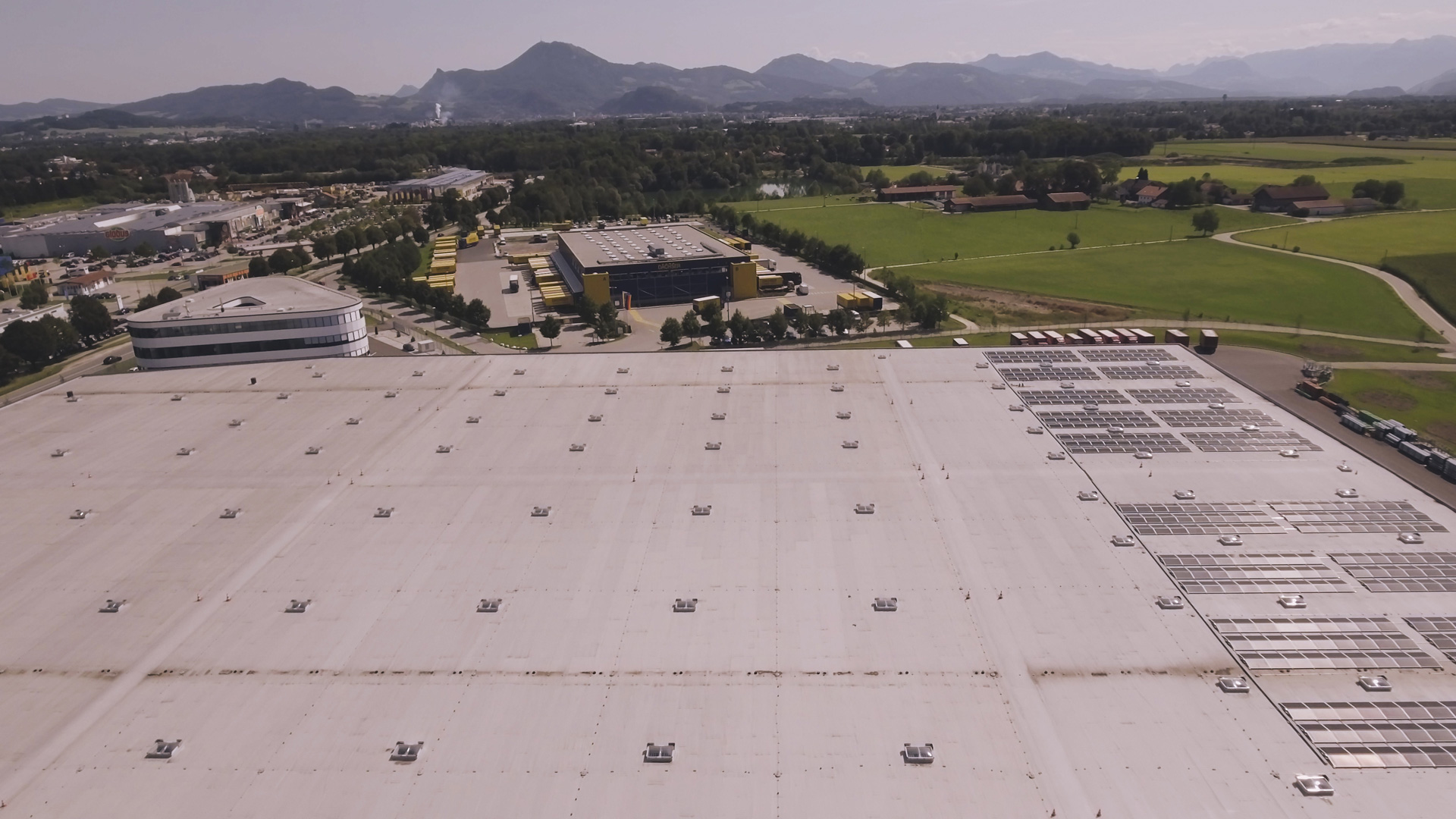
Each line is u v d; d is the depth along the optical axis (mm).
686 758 29906
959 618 37031
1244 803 27672
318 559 42781
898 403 60969
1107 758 29594
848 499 47406
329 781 29250
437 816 27797
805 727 31234
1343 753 29547
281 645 36250
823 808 27844
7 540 45281
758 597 38750
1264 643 35094
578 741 30797
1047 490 48031
